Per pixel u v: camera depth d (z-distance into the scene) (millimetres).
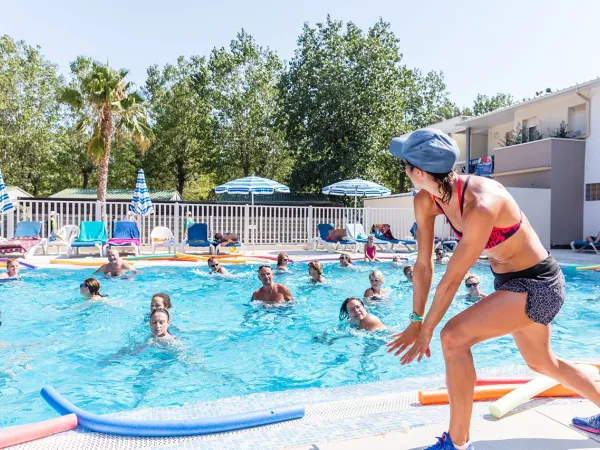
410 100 40156
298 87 29984
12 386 4004
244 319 6523
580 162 17922
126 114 21625
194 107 38219
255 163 38719
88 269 10820
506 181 20281
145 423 2545
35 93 35375
